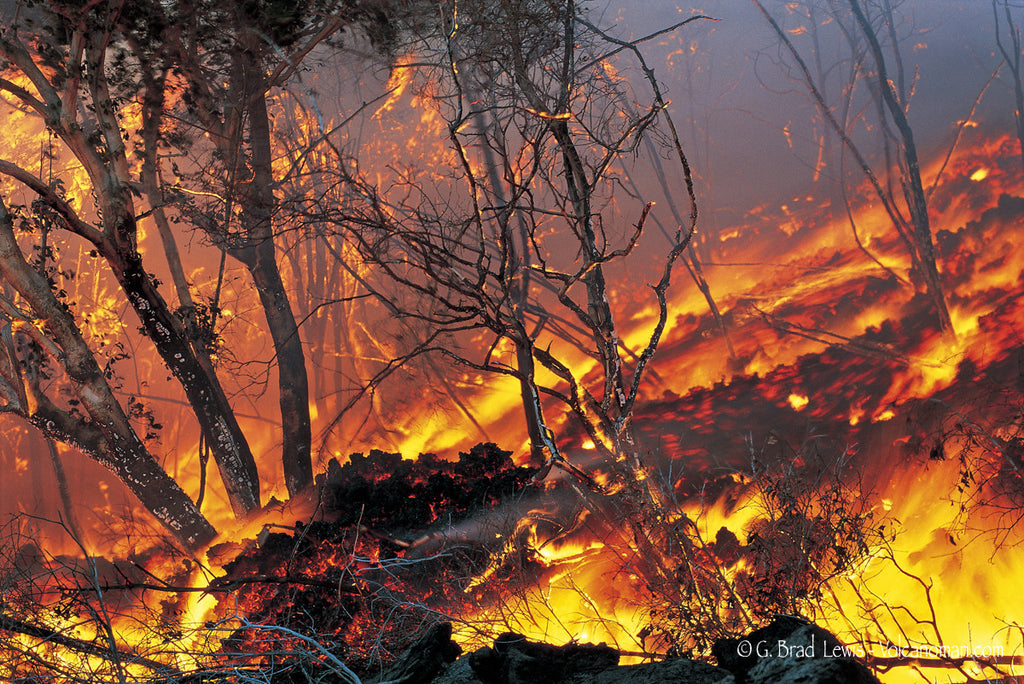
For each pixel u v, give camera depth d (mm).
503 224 6785
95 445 12398
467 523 8180
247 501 13234
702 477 10164
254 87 12438
